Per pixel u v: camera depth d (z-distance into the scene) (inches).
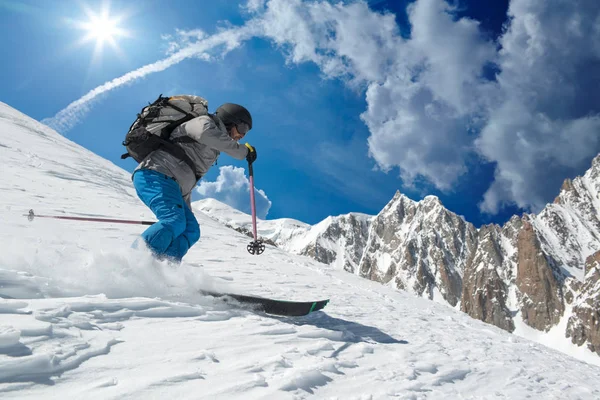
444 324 209.9
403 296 367.2
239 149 141.9
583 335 6801.2
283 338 106.8
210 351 86.7
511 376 117.3
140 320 95.7
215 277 205.9
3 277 94.0
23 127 839.7
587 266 7529.5
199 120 137.9
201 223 517.7
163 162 138.6
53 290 98.0
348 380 87.3
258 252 145.9
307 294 210.8
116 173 760.3
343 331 129.8
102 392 61.2
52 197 342.3
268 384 76.0
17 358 62.0
